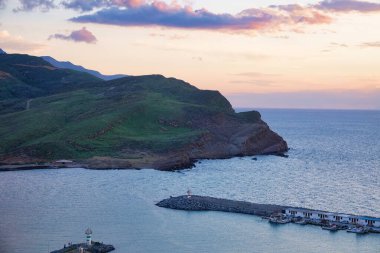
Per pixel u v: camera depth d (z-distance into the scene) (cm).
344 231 13162
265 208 15075
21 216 14300
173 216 14512
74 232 12769
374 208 15712
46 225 13375
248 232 12988
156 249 11550
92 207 15512
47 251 11269
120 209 15300
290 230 13200
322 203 16375
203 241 12188
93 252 11106
